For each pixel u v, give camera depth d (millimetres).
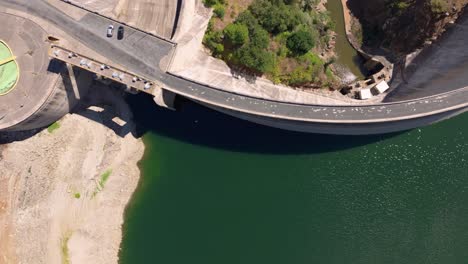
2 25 50844
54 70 50250
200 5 53750
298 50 54938
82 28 50281
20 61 50625
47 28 50469
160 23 54781
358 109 49375
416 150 56750
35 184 55344
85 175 56594
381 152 57125
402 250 55438
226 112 54750
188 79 48719
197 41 52438
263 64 52188
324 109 49344
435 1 51000
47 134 55656
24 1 50719
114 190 57656
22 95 50531
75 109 56906
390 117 48938
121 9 55438
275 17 53344
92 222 56656
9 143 55375
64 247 55812
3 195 54906
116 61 49719
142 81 47500
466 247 54844
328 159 57500
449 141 56406
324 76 57625
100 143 57156
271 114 48969
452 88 49469
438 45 55469
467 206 55719
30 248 54938
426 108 48688
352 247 55938
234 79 53844
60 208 56000
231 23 53188
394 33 57375
